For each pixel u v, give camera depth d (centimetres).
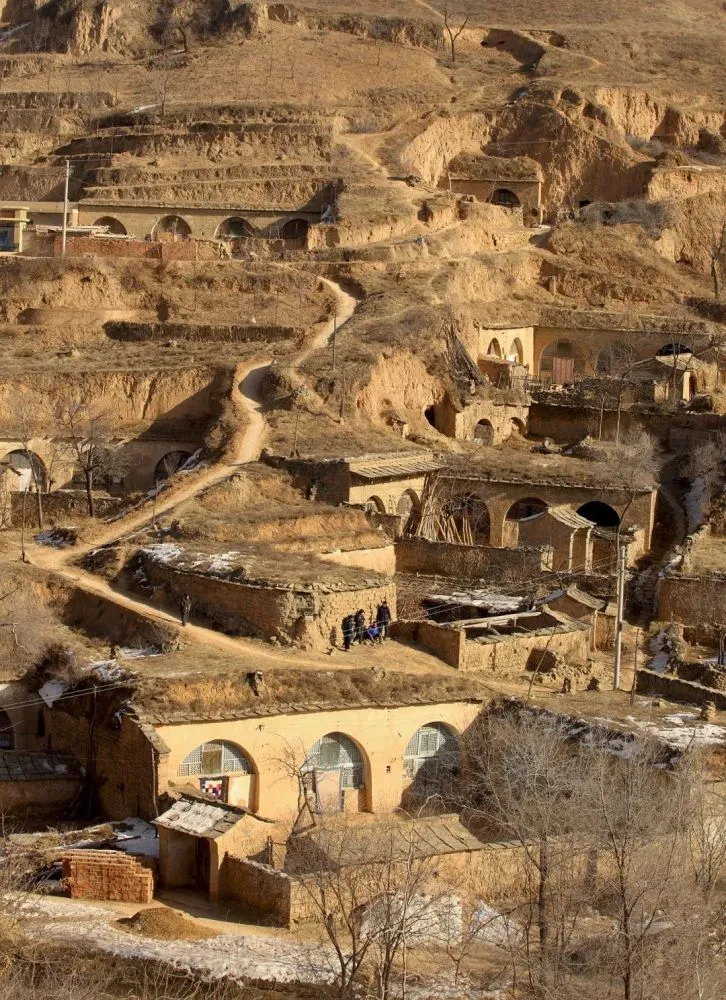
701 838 4809
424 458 8631
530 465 8675
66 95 14288
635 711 5909
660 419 9631
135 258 10762
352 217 11625
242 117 13475
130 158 12812
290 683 5831
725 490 8688
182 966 4400
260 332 10038
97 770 5747
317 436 8594
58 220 12050
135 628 6431
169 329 10181
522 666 6469
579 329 11294
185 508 7581
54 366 9381
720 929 4534
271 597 6381
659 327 11300
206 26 15888
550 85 14225
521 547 7619
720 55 15762
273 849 5088
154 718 5544
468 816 5606
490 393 9725
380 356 9362
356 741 5778
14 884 4812
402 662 6247
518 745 5331
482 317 10850
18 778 5719
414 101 14225
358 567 6988
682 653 6994
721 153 14225
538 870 4784
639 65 15338
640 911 4500
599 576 7569
